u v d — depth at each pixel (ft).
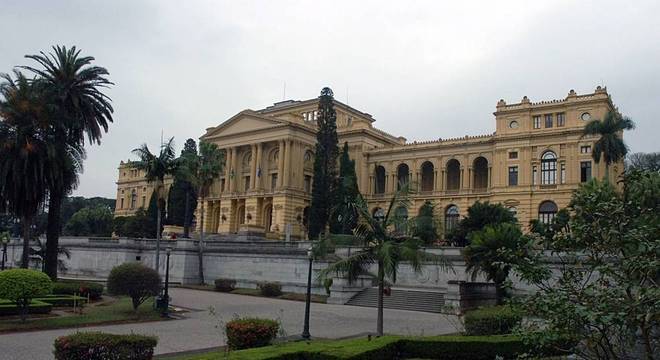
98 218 424.46
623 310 30.55
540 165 275.80
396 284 182.09
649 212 36.11
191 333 96.17
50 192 160.97
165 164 190.90
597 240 35.24
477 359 68.28
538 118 280.10
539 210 272.10
